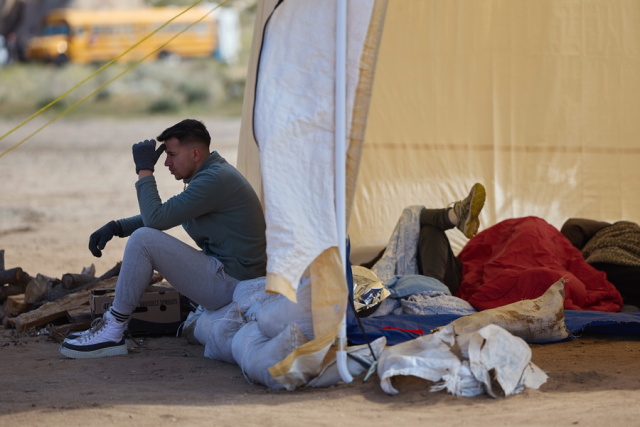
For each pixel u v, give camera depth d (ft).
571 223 36.76
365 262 38.17
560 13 43.04
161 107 168.86
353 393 20.97
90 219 72.59
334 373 21.85
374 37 21.89
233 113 167.32
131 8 225.97
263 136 21.75
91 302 29.58
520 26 43.01
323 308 21.76
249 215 26.94
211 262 26.45
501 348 20.59
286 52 22.06
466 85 43.01
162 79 180.34
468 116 43.06
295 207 21.39
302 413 19.24
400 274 32.37
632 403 19.43
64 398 20.99
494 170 43.09
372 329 25.96
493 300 30.35
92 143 130.62
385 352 21.44
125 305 26.40
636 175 43.62
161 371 24.44
